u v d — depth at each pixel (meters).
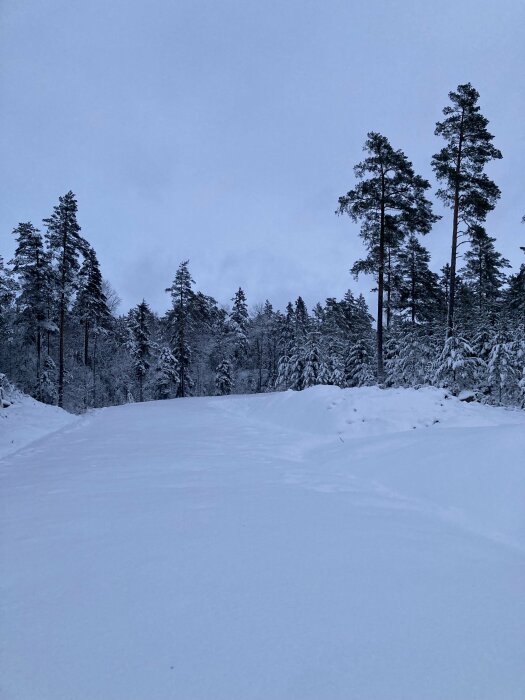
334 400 12.04
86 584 3.00
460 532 4.29
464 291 30.41
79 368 39.75
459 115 19.48
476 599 2.91
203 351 53.69
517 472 5.03
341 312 44.56
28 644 2.30
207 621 2.54
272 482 6.14
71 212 28.94
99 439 11.30
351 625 2.54
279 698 1.93
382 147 20.08
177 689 1.98
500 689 2.03
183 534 3.99
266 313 62.72
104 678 2.04
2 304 29.19
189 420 15.48
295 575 3.18
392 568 3.36
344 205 20.50
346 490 5.80
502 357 20.52
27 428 14.11
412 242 27.84
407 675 2.12
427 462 6.11
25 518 4.52
